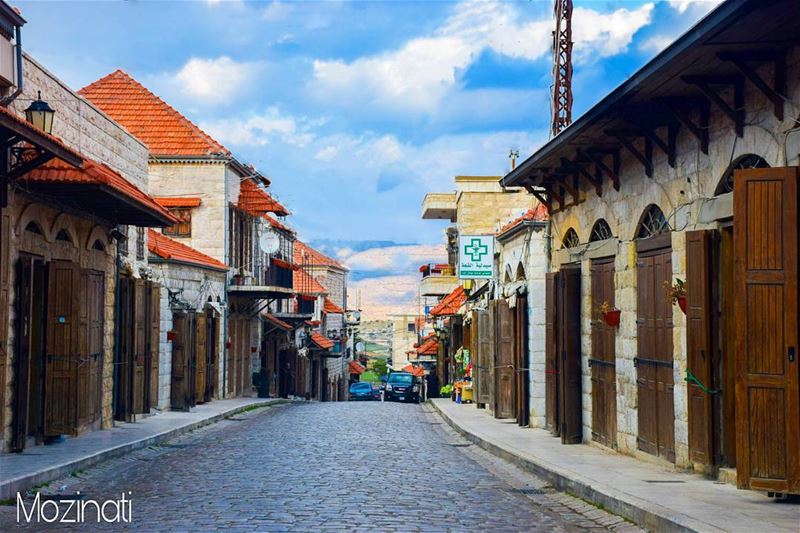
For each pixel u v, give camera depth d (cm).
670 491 1123
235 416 2867
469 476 1466
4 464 1401
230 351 3781
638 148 1547
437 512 1084
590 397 1834
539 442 1898
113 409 2216
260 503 1127
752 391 1034
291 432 2283
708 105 1266
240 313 3866
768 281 1033
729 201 1188
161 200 3606
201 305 3209
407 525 985
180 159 3622
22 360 1573
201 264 3139
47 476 1329
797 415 1016
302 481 1341
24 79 1662
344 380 8438
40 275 1714
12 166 1505
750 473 1030
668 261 1415
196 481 1357
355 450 1828
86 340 1872
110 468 1530
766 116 1108
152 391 2525
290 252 5338
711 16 964
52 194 1716
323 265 7669
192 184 3634
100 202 1862
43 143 1404
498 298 2717
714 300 1231
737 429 1036
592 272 1847
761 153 1119
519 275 2505
